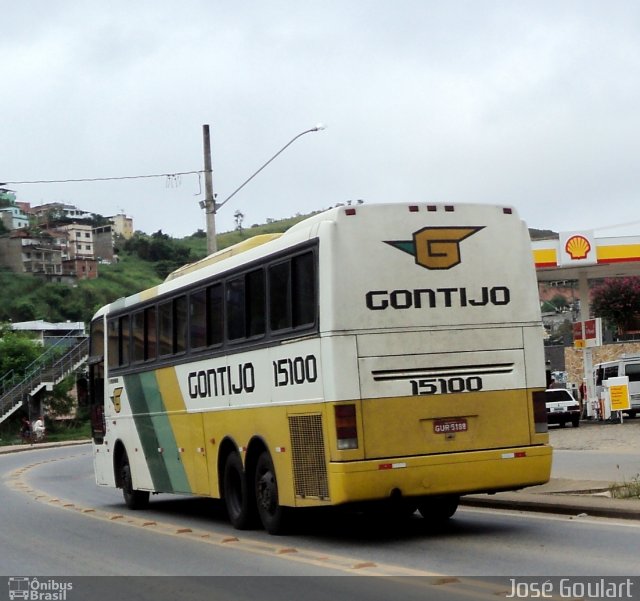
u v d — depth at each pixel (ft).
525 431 42.47
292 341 42.96
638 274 158.92
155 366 58.80
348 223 41.22
